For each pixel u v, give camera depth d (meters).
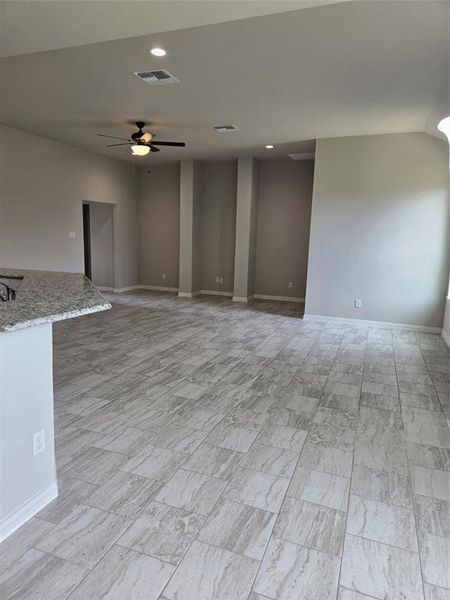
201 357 4.63
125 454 2.58
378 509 2.13
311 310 6.80
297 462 2.55
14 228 6.32
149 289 9.84
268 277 8.88
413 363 4.62
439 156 5.85
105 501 2.12
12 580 1.63
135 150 5.83
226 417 3.14
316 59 3.52
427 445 2.80
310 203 8.37
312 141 6.62
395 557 1.81
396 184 6.09
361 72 3.78
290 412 3.27
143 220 9.68
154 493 2.20
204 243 9.30
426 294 6.12
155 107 5.00
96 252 9.36
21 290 2.49
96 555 1.77
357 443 2.80
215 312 7.29
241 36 3.12
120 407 3.26
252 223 8.45
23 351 1.85
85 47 3.33
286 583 1.66
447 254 5.95
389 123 5.47
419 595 1.62
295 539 1.90
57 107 5.07
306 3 2.60
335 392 3.72
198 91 4.39
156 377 3.95
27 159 6.43
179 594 1.59
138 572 1.69
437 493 2.28
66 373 4.00
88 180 7.84
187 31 3.03
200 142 6.83
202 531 1.93
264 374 4.14
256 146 7.06
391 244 6.22
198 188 8.88
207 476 2.37
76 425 2.94
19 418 1.86
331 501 2.18
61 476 2.32
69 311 1.92
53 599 1.55
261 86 4.21
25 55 3.51
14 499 1.88
